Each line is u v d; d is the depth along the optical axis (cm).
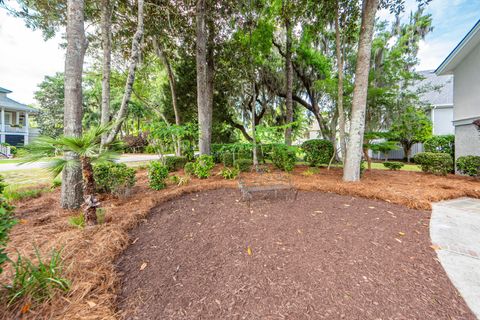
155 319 142
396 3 561
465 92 649
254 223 288
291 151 735
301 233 260
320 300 157
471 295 162
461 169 609
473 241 248
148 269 195
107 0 542
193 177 595
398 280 178
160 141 693
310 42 941
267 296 162
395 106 916
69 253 199
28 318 133
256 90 1113
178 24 795
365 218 309
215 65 993
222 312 148
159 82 1251
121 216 296
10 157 1468
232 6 761
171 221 297
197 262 205
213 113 1112
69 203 337
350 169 530
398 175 640
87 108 2008
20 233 245
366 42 496
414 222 302
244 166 687
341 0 601
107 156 243
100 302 151
